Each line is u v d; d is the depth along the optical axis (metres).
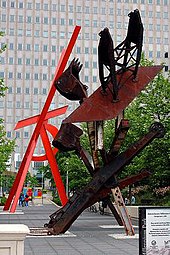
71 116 15.44
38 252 12.30
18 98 97.50
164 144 24.02
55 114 30.38
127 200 36.16
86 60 99.31
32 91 98.00
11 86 97.44
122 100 15.70
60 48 99.94
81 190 16.58
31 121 30.52
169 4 102.56
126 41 15.97
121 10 102.12
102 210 29.53
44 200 63.81
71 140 16.67
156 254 7.50
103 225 21.05
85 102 15.64
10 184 71.81
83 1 101.06
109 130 32.44
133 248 13.10
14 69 97.94
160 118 25.41
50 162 26.25
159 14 102.62
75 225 21.11
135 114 26.77
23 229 7.08
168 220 7.59
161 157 24.56
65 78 16.48
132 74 16.09
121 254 11.91
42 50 99.19
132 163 28.08
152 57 101.12
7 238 6.98
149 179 28.94
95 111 15.46
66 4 100.81
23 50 98.62
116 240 15.07
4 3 99.00
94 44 100.19
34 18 99.75
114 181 16.19
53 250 12.69
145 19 102.12
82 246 13.55
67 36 100.25
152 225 7.54
